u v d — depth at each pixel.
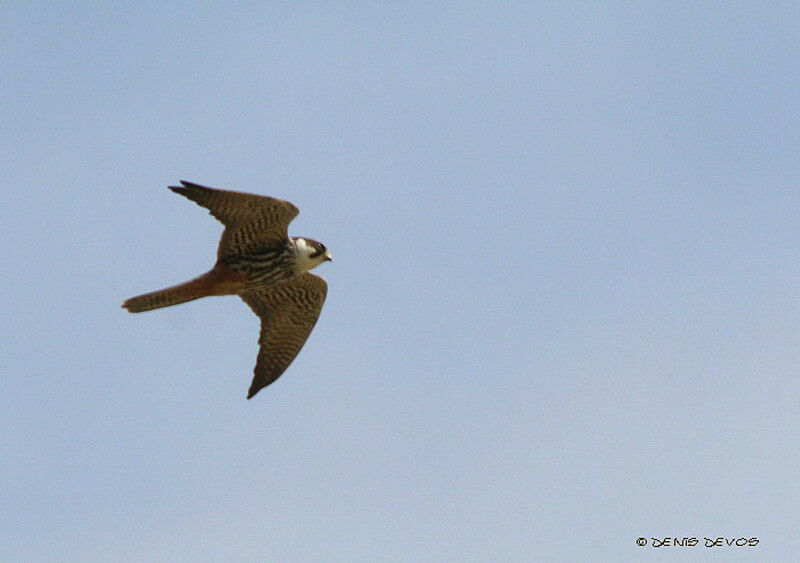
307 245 22.31
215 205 20.52
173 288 21.36
